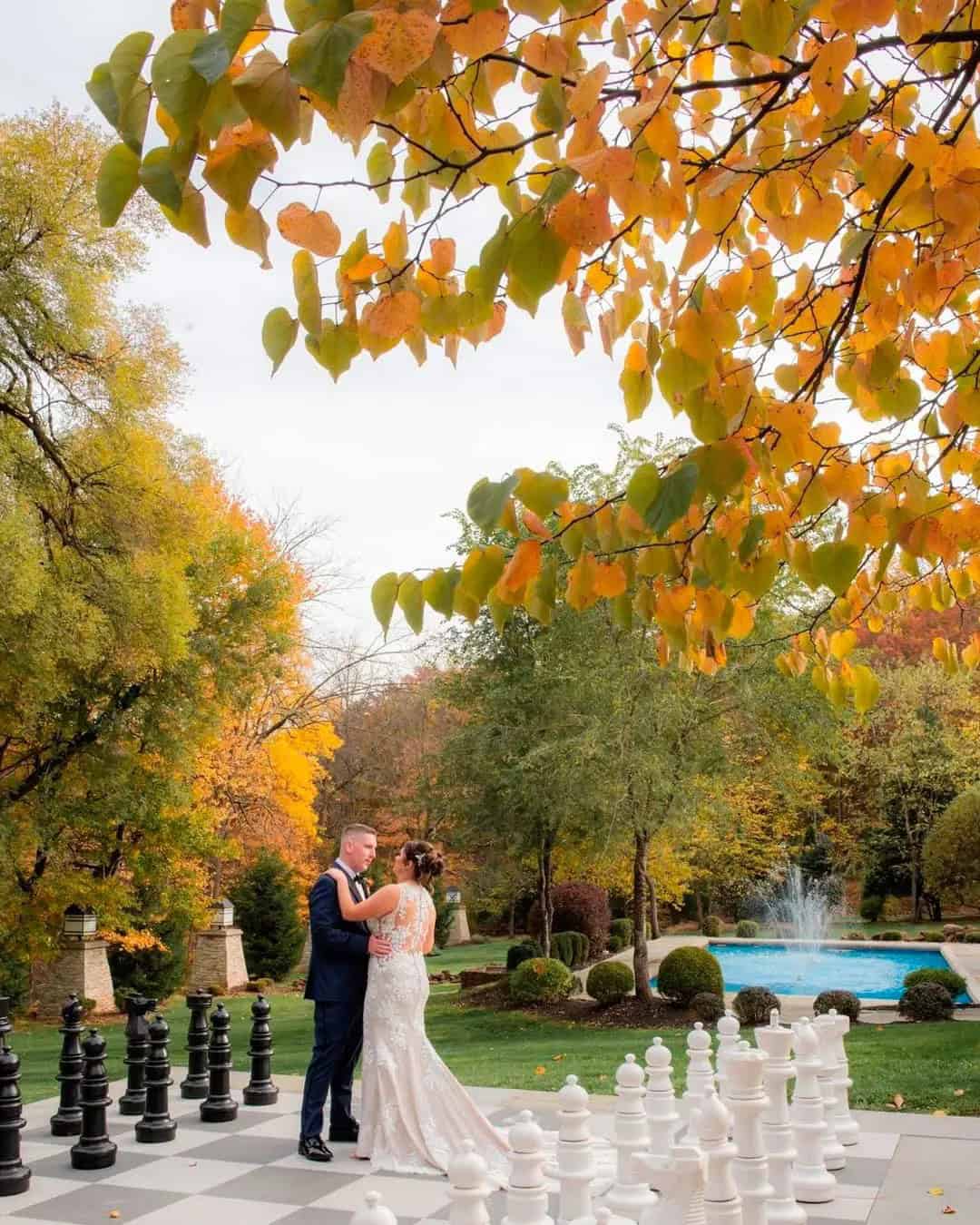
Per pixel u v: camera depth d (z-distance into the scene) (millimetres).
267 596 23141
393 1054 7109
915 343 3285
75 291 18000
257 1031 9078
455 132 2402
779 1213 5508
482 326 2816
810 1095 6605
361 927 7473
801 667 4055
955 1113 8805
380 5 1793
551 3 2043
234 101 1772
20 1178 6523
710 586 3059
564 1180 5633
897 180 2607
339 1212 6113
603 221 2107
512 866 25750
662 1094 7180
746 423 2916
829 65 2295
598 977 19828
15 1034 20484
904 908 40312
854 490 3217
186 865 24219
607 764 18281
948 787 36844
